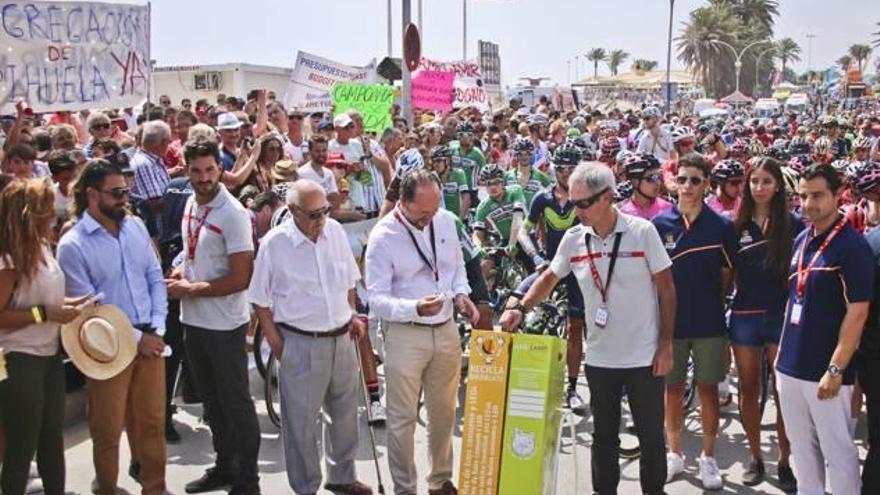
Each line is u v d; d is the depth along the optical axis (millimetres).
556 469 4590
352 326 5309
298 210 4969
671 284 4766
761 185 5281
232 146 8453
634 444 6277
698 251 5410
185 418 6844
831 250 4457
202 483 5551
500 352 4402
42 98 8102
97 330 4695
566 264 4906
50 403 4762
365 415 6668
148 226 7328
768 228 5375
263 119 10352
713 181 6523
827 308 4488
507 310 4941
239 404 5324
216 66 23234
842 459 4570
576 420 6727
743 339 5473
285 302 5070
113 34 8594
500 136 14117
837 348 4395
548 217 6961
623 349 4785
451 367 5156
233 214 5223
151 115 11453
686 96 65188
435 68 18875
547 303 7203
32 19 7988
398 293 5074
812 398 4559
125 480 5664
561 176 6820
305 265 5047
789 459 5613
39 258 4477
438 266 5125
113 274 4895
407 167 6738
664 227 5504
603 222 4711
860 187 5504
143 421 5109
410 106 13398
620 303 4734
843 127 17672
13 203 4395
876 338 4543
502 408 4391
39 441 4777
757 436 5586
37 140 8773
